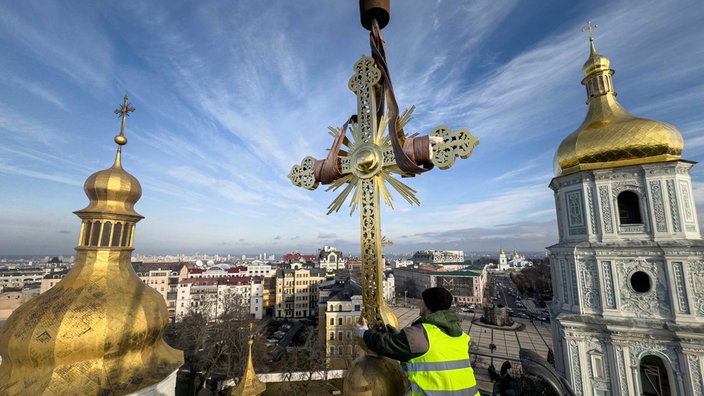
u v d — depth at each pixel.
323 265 106.00
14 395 5.04
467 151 2.87
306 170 3.70
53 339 5.25
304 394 28.09
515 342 43.69
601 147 15.20
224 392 29.31
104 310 5.74
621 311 14.02
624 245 14.18
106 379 5.49
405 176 3.27
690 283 13.00
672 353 13.01
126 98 7.60
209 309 56.97
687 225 13.78
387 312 3.10
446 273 87.56
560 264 16.28
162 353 6.68
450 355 2.59
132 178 7.09
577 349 14.59
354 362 3.08
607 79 16.94
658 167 14.21
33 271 107.44
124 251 6.72
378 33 3.45
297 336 52.03
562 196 16.80
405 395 2.78
